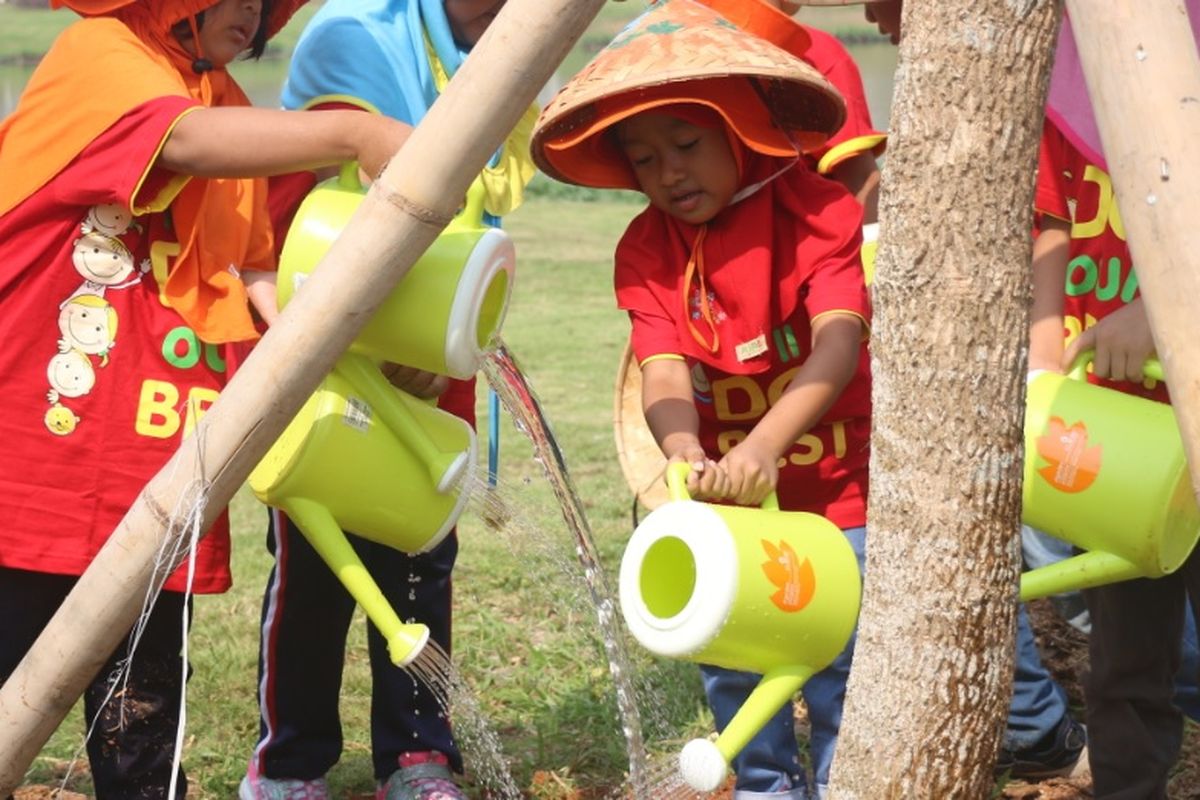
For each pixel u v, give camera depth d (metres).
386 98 4.37
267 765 4.58
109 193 3.65
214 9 3.94
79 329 3.77
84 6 3.82
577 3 2.91
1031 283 2.83
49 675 3.42
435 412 3.72
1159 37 2.44
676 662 5.98
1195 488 2.45
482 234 3.40
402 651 3.35
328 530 3.44
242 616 6.62
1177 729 4.09
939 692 2.84
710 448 4.20
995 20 2.71
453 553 4.62
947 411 2.79
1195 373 2.39
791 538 3.19
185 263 3.83
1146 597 3.92
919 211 2.78
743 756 4.18
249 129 3.55
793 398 3.62
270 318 4.02
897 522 2.85
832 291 3.79
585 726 5.44
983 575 2.82
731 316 3.92
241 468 3.23
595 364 12.90
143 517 3.28
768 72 3.50
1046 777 5.10
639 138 3.83
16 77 31.48
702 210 3.86
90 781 5.05
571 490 3.84
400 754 4.60
